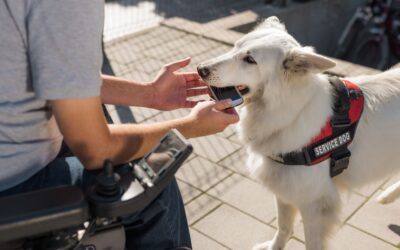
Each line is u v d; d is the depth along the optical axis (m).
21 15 1.20
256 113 2.32
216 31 5.86
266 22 2.56
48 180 1.42
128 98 1.93
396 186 2.86
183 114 4.04
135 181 1.27
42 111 1.37
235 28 6.09
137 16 6.82
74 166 1.49
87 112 1.26
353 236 2.69
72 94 1.22
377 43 7.93
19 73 1.27
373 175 2.47
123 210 1.21
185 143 1.26
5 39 1.22
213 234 2.70
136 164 1.33
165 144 1.30
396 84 2.44
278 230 2.55
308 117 2.15
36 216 1.11
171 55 5.23
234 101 2.05
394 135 2.39
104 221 1.35
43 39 1.20
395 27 7.75
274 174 2.32
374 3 7.86
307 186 2.23
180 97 2.06
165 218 1.57
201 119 1.56
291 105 2.16
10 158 1.33
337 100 2.23
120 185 1.25
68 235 1.24
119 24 6.43
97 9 1.24
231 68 2.27
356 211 2.89
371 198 3.01
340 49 8.36
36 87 1.23
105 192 1.20
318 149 2.17
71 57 1.21
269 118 2.24
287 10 7.31
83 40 1.21
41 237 1.22
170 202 1.58
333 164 2.24
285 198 2.35
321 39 8.20
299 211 2.54
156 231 1.57
